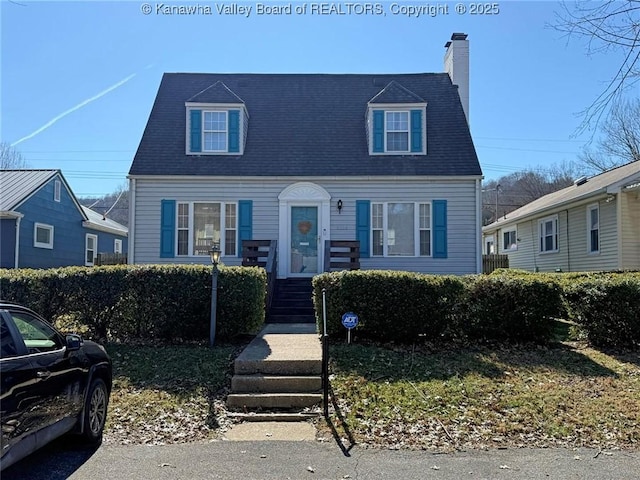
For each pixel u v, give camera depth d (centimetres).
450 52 1889
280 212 1567
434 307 919
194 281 937
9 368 406
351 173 1567
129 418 623
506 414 626
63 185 2252
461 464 498
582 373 774
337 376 745
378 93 1744
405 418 618
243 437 579
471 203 1562
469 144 1620
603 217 1653
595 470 482
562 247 1936
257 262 1462
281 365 763
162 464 495
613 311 917
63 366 491
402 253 1562
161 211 1563
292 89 1803
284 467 490
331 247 1520
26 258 1970
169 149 1611
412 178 1566
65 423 493
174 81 1806
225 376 759
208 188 1573
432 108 1720
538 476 468
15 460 409
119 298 941
